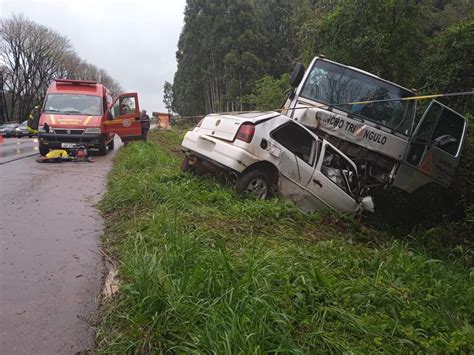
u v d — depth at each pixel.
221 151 6.43
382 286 3.77
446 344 2.96
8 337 2.81
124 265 3.72
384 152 7.80
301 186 6.81
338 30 11.51
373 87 8.02
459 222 8.20
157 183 6.69
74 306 3.25
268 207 5.86
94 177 8.68
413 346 2.89
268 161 6.41
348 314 3.06
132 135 14.02
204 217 5.24
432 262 5.00
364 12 11.12
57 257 4.19
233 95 40.62
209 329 2.62
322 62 8.09
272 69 41.84
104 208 5.98
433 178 8.12
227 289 3.05
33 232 4.88
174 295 2.97
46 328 2.93
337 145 7.73
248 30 41.38
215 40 44.56
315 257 4.28
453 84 10.88
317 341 2.77
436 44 11.62
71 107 12.95
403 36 11.44
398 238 7.51
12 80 53.56
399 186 7.93
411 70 11.84
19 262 4.02
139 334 2.73
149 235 4.46
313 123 7.49
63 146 12.16
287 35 42.19
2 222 5.18
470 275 4.86
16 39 51.59
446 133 8.08
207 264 3.44
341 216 6.72
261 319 2.66
